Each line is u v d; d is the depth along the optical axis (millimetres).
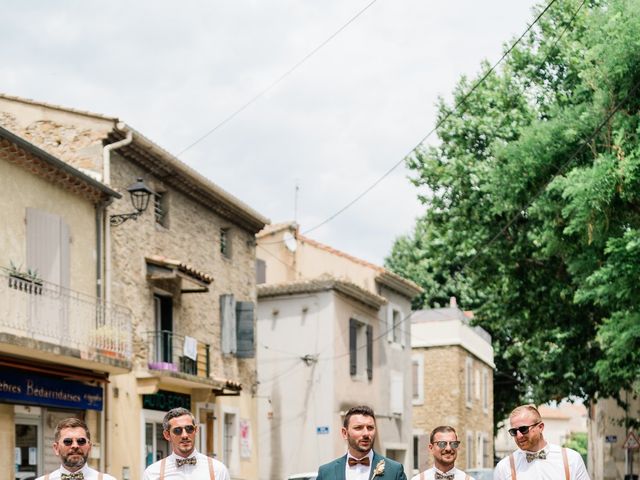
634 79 19828
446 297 50406
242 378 27688
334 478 7047
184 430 7078
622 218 20406
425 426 40969
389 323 37281
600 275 19906
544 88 26359
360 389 33906
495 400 50969
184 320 24188
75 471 6688
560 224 22156
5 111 21500
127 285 21562
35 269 18141
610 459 41031
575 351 28641
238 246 28078
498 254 27109
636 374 23203
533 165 22000
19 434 17531
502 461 7277
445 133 27062
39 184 18500
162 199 23859
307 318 32531
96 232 20438
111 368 19328
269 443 32500
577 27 24688
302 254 36656
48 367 18078
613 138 19703
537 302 27859
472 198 26266
